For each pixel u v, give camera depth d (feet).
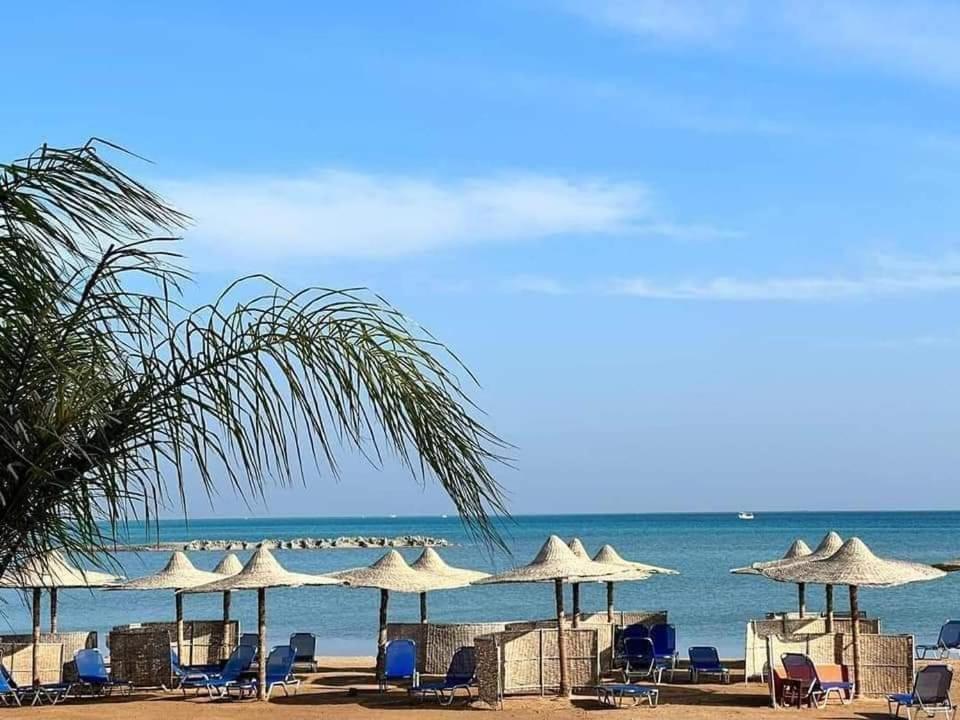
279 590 189.78
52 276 11.17
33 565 12.25
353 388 11.87
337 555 313.53
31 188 10.98
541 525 597.93
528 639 59.77
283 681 62.28
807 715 53.42
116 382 11.91
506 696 59.21
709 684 64.54
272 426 11.87
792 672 56.13
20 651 63.00
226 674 62.64
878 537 360.48
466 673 58.03
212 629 71.41
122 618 139.74
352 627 120.06
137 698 61.16
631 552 279.28
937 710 53.01
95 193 11.11
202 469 11.87
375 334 12.06
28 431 11.53
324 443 11.89
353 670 74.90
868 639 58.29
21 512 11.71
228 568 72.90
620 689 55.72
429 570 69.56
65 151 11.04
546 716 53.31
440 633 67.21
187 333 11.89
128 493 11.88
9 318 11.25
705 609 132.77
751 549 293.64
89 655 62.85
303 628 119.55
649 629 69.21
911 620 113.09
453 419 12.02
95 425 11.82
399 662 61.62
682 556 259.39
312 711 55.77
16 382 11.37
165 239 11.46
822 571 60.08
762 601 143.64
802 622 68.08
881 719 52.44
